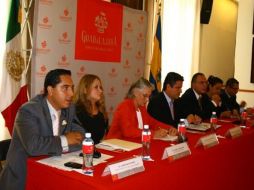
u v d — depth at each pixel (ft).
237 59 19.66
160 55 15.76
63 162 5.39
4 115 9.84
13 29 10.03
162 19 16.60
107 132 8.95
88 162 5.14
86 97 8.00
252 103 19.17
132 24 14.69
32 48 10.90
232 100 15.24
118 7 13.91
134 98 8.64
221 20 23.54
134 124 8.34
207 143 7.06
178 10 17.99
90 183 4.45
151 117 9.49
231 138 8.29
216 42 23.12
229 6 24.50
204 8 20.02
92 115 8.07
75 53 12.28
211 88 13.92
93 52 13.01
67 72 6.37
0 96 9.82
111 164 4.68
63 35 11.79
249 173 9.18
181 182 5.90
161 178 5.33
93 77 8.14
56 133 6.47
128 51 14.64
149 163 5.57
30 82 11.30
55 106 6.40
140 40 15.17
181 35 18.38
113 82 14.07
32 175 5.40
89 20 12.70
